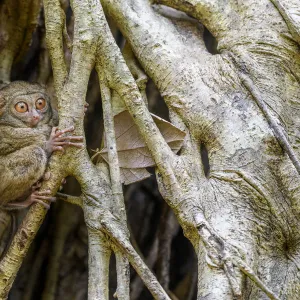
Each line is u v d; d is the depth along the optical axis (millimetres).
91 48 6047
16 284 8688
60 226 8758
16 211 7434
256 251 5613
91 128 8594
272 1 6559
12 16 7992
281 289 5582
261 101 6051
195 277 9031
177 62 6375
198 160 6051
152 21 6633
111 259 8719
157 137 5930
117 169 5855
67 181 8680
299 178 5859
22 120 7000
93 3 6148
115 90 6070
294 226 5820
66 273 8758
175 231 8852
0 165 6531
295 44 6441
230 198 5758
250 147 5891
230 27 6590
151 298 8945
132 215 9211
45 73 8398
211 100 6148
